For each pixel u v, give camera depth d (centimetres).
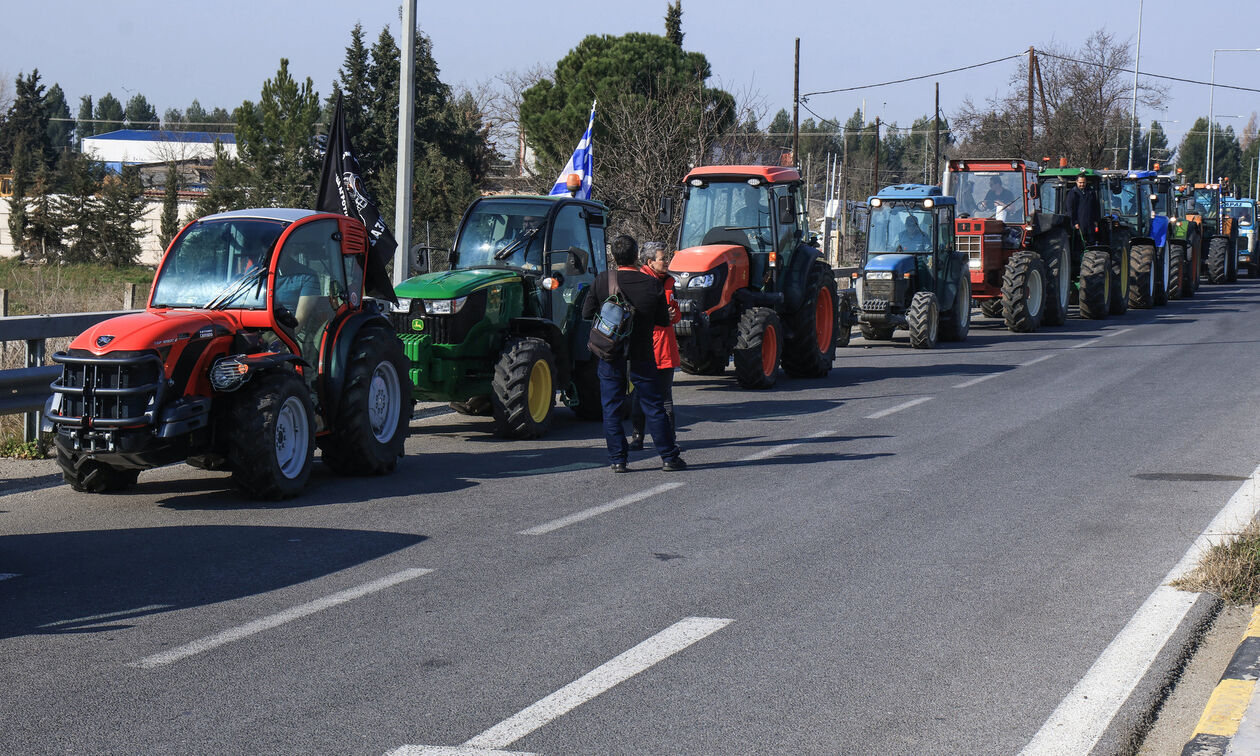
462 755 437
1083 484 936
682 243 1590
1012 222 2406
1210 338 2164
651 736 455
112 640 568
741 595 641
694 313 1448
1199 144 13388
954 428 1213
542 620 597
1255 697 474
